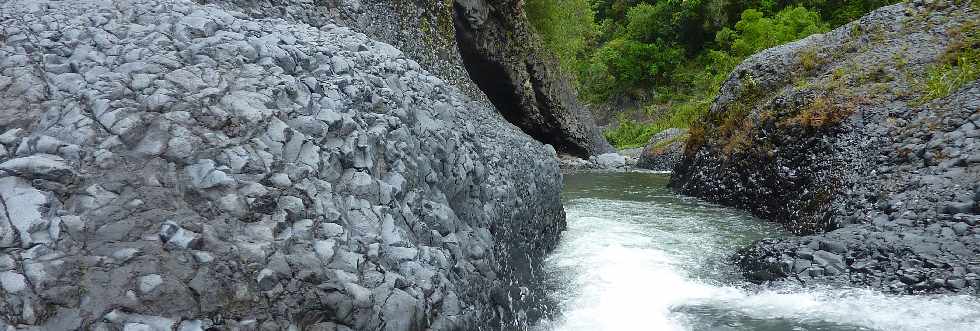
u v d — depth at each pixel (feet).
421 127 16.89
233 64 13.84
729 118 39.65
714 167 38.86
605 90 127.54
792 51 39.88
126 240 9.55
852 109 30.09
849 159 28.04
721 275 20.61
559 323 16.14
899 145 26.27
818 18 97.60
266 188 11.13
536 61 63.00
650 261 22.33
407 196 14.39
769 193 32.65
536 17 79.15
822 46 38.60
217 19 15.31
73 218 9.57
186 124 11.60
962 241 19.21
